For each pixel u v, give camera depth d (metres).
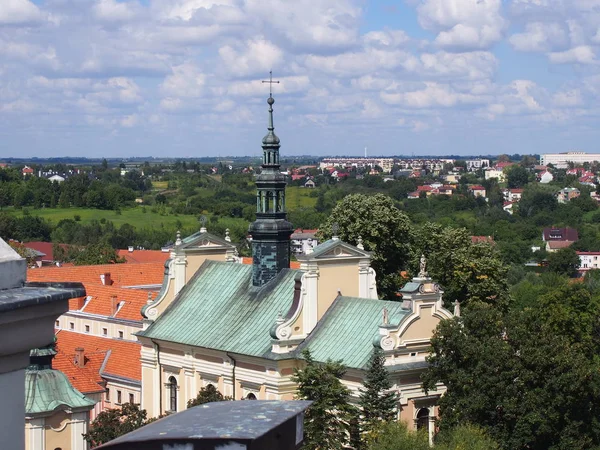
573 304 101.88
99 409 91.50
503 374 54.34
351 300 65.38
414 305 59.44
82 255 177.00
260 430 7.40
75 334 102.69
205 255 77.50
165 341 72.06
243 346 66.25
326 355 61.88
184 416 7.79
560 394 54.19
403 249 105.81
